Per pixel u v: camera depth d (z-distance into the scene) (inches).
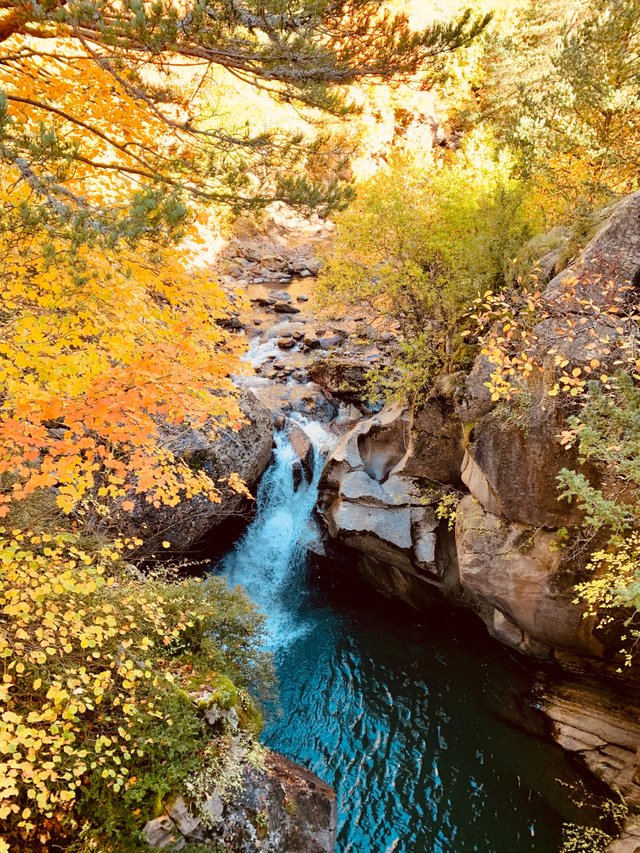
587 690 305.3
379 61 175.3
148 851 168.7
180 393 210.5
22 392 166.6
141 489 206.8
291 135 192.4
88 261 162.1
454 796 273.1
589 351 250.2
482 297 323.3
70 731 179.3
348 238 432.5
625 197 302.5
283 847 190.7
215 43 153.6
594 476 259.8
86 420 174.4
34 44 226.1
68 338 182.7
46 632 177.5
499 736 305.1
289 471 453.4
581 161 427.2
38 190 131.6
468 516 334.0
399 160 450.6
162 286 194.1
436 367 400.8
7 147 127.0
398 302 434.6
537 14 749.9
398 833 255.9
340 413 521.0
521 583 295.1
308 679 343.3
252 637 285.9
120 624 210.8
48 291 179.3
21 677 186.5
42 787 151.6
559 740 292.4
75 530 244.5
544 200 424.5
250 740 211.5
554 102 452.1
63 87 197.5
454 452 376.2
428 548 374.0
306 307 706.2
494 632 346.9
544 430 267.9
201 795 183.6
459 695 333.1
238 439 402.0
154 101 180.1
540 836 253.4
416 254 419.5
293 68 169.8
